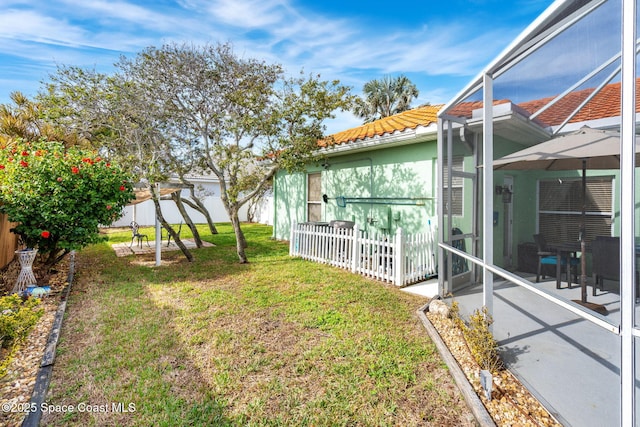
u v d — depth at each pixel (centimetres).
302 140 724
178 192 998
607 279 176
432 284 594
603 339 181
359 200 888
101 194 618
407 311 448
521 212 262
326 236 759
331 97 731
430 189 711
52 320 414
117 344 348
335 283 591
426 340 356
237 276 645
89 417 238
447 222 464
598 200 185
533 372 250
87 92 780
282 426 230
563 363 217
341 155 941
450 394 263
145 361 314
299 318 420
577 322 204
